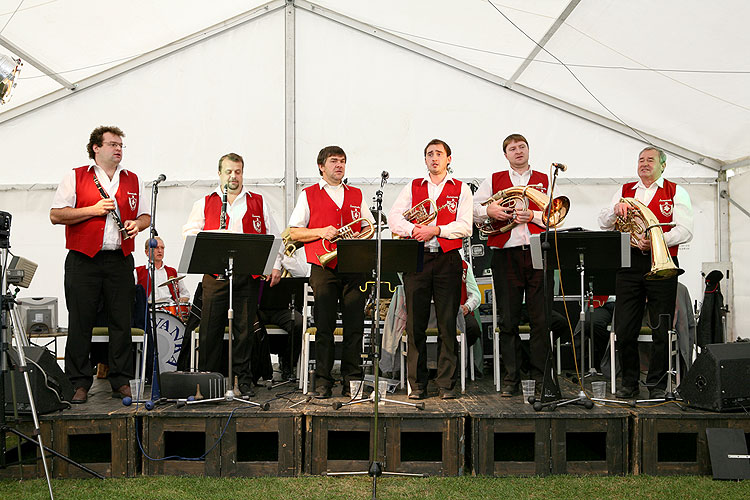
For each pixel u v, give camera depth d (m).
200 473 3.85
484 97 6.86
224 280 4.48
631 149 6.82
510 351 4.46
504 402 4.20
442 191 4.45
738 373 3.87
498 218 4.34
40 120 6.79
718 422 3.85
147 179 6.88
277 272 5.05
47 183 6.82
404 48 6.83
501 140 6.88
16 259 5.06
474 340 5.42
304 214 4.51
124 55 6.59
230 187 4.61
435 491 3.51
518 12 5.51
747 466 3.70
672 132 6.59
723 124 6.16
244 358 4.57
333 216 4.48
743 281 6.59
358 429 3.86
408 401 4.24
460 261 4.41
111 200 4.25
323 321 4.39
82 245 4.26
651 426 3.84
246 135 6.88
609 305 5.86
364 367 4.54
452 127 6.89
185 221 6.86
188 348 5.16
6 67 4.05
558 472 3.83
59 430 3.86
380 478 3.76
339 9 6.59
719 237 6.82
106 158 4.43
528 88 6.76
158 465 3.87
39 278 6.81
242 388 4.50
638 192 4.61
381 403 4.12
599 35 5.43
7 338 3.68
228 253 4.09
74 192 4.37
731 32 4.86
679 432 3.85
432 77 6.88
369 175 6.94
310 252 4.40
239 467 3.84
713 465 3.71
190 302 6.62
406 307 4.41
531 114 6.86
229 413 3.86
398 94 6.89
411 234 4.25
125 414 3.87
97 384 5.18
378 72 6.88
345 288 4.46
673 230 4.43
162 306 5.90
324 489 3.56
